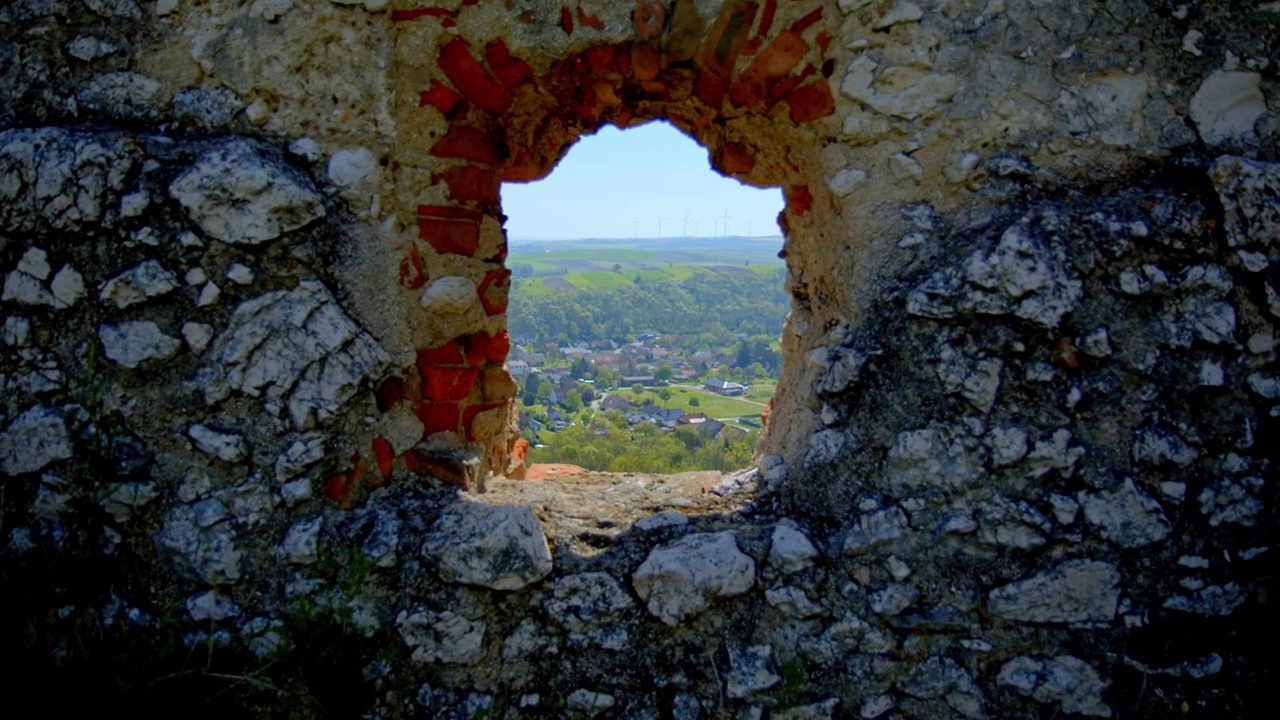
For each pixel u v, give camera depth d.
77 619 1.90
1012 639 1.85
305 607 1.85
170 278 1.88
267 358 1.92
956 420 1.87
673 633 1.90
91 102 1.99
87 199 1.87
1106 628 1.83
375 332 2.06
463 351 2.24
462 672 1.90
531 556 1.90
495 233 2.29
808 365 2.25
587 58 2.08
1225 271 1.84
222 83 1.99
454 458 2.16
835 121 2.05
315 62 2.00
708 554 1.91
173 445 1.91
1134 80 1.97
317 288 1.96
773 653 1.88
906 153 2.02
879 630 1.87
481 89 2.10
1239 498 1.83
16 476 1.92
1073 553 1.83
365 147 2.03
